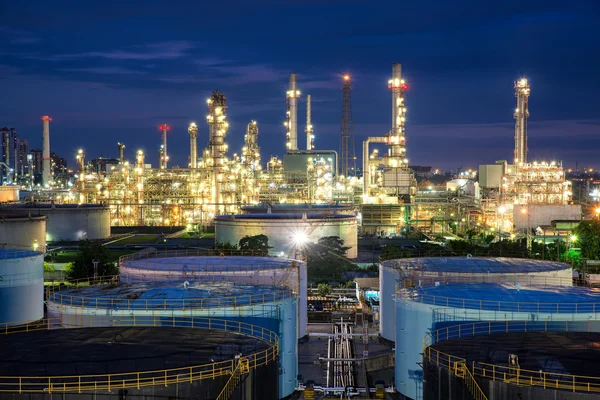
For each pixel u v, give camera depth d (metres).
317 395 67.88
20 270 86.69
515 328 61.75
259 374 47.22
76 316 63.59
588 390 40.69
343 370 75.69
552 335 52.06
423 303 66.69
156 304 64.12
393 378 73.38
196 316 63.28
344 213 198.38
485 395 43.00
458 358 46.72
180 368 44.25
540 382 42.12
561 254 155.12
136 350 47.19
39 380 41.69
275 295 67.94
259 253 146.75
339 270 139.00
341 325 92.38
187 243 192.38
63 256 160.75
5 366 43.84
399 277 85.88
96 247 130.62
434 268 86.50
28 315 87.50
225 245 158.50
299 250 157.12
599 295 67.00
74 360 44.91
